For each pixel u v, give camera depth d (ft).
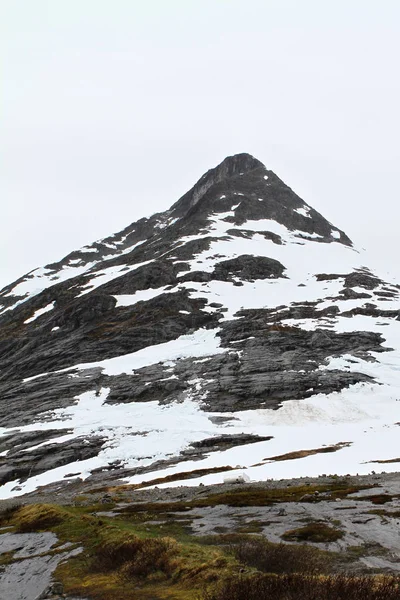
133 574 58.03
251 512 94.48
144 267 523.29
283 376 285.64
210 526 83.46
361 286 486.38
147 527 84.74
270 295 462.19
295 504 99.55
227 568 52.90
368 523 78.38
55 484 188.55
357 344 338.95
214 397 269.44
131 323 407.85
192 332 385.91
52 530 91.45
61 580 60.29
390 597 41.01
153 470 189.57
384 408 253.03
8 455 224.53
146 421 245.86
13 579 64.18
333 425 233.35
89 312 440.04
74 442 225.15
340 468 154.81
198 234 645.51
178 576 54.54
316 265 568.41
